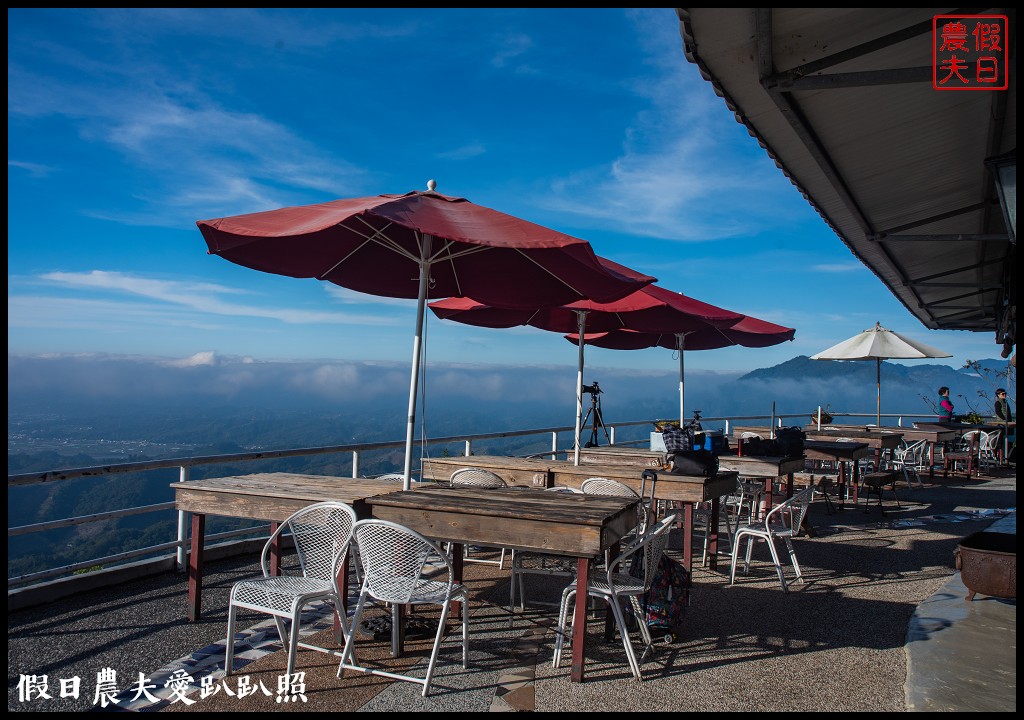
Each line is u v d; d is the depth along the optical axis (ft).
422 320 15.52
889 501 33.91
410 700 10.77
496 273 19.67
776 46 11.43
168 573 18.40
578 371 23.35
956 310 42.47
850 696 11.10
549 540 11.87
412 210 13.44
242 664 12.19
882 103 13.92
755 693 11.21
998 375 51.67
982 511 30.89
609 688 11.39
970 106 14.37
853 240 25.38
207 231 14.90
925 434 42.60
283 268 18.72
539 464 22.41
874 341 45.06
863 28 11.00
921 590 17.83
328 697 10.83
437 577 18.54
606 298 17.58
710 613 15.81
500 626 14.65
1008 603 16.26
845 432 37.40
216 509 14.62
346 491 14.73
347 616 13.70
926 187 19.45
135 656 12.51
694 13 10.30
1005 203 12.82
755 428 39.93
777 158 16.80
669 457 20.35
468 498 13.83
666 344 33.55
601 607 16.48
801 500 19.10
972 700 10.71
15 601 14.84
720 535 25.53
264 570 12.51
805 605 16.47
